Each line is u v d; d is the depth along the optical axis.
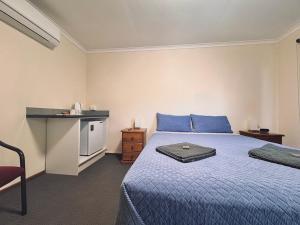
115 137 3.44
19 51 1.96
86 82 3.50
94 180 2.16
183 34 2.83
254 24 2.51
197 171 0.95
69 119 2.35
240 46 3.12
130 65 3.41
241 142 1.94
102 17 2.33
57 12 2.22
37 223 1.33
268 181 0.83
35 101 2.21
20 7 1.78
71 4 2.05
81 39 3.03
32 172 2.18
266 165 1.09
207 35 2.87
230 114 3.15
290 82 2.72
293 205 0.69
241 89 3.13
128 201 0.78
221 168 1.01
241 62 3.12
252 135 2.71
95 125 2.87
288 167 1.05
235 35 2.87
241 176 0.89
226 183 0.80
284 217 0.67
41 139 2.32
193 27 2.60
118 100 3.44
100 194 1.80
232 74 3.15
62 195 1.77
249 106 3.11
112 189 1.92
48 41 2.32
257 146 1.70
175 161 1.14
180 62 3.28
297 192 0.74
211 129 2.85
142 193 0.79
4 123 1.80
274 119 3.04
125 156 2.92
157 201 0.76
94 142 2.84
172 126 2.94
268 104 3.06
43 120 2.35
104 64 3.47
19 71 1.97
